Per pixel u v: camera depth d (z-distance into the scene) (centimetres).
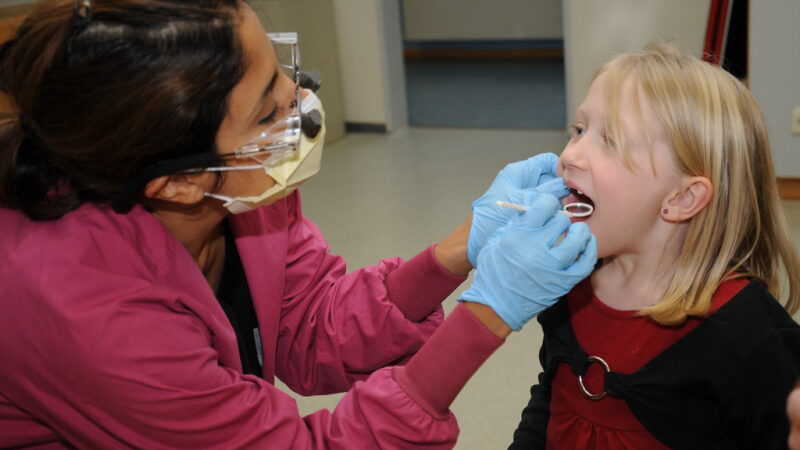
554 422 110
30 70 81
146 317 87
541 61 610
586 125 99
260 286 112
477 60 636
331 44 449
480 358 92
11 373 86
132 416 85
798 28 279
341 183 388
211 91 82
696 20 354
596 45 376
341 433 94
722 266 95
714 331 92
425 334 115
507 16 612
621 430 101
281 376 125
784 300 177
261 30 88
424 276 113
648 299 99
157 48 79
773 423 89
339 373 117
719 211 95
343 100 468
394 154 426
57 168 88
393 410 92
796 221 283
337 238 321
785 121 292
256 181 95
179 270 95
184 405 86
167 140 83
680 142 92
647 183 94
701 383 93
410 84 578
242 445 89
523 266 88
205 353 89
